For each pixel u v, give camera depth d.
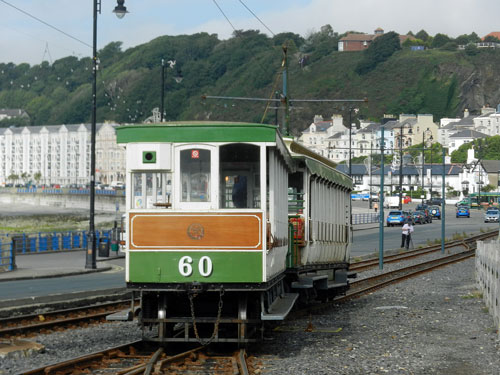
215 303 14.65
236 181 14.25
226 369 12.82
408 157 162.25
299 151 18.73
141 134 14.30
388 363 13.77
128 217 14.24
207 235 14.06
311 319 19.95
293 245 17.69
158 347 14.66
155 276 14.11
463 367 13.52
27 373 11.62
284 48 35.22
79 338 16.56
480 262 27.05
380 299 25.41
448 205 159.75
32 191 187.38
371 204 123.94
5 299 22.84
